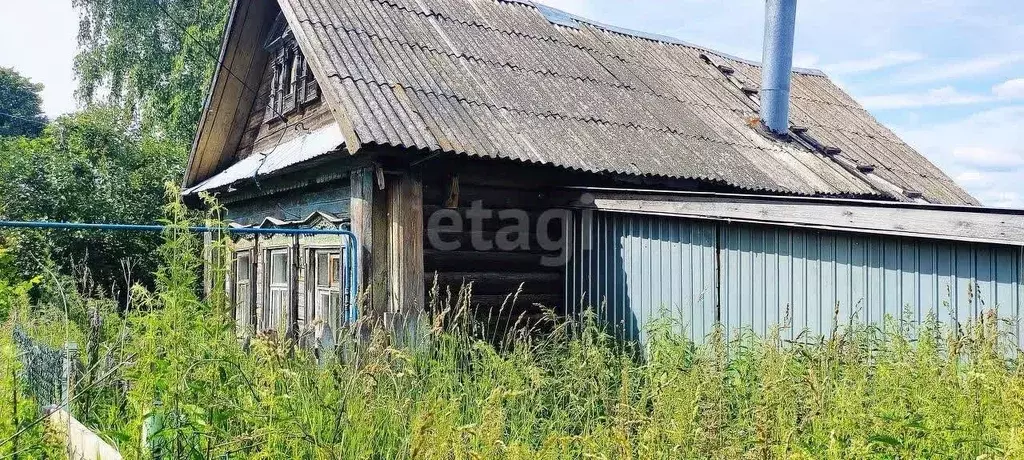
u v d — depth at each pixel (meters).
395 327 6.30
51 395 3.79
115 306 5.34
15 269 8.02
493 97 7.75
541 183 7.35
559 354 5.81
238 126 11.10
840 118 12.03
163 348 2.98
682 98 9.92
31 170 14.38
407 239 6.51
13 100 39.28
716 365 4.34
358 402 3.76
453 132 6.68
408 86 7.18
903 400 3.49
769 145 9.38
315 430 3.30
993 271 4.66
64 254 13.29
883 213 4.99
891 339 4.75
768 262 5.95
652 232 6.81
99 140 16.31
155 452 2.82
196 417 2.81
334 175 7.33
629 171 7.21
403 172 6.53
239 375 3.16
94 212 14.27
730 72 11.70
